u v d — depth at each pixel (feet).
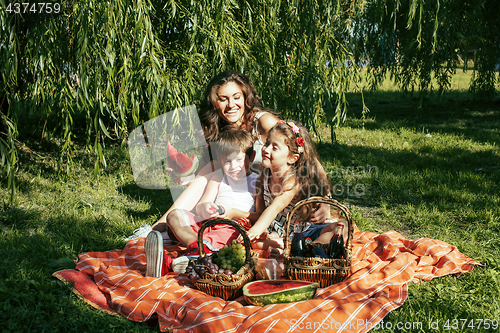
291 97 17.10
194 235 9.57
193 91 14.03
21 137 21.74
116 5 11.17
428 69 28.02
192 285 8.55
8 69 10.94
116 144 22.20
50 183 15.83
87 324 7.23
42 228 11.73
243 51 14.32
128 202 14.49
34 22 11.38
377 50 29.48
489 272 9.22
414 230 12.48
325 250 8.95
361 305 7.52
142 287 8.26
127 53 11.89
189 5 13.37
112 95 12.32
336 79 17.25
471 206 13.96
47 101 13.75
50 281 8.56
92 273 9.00
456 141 24.44
